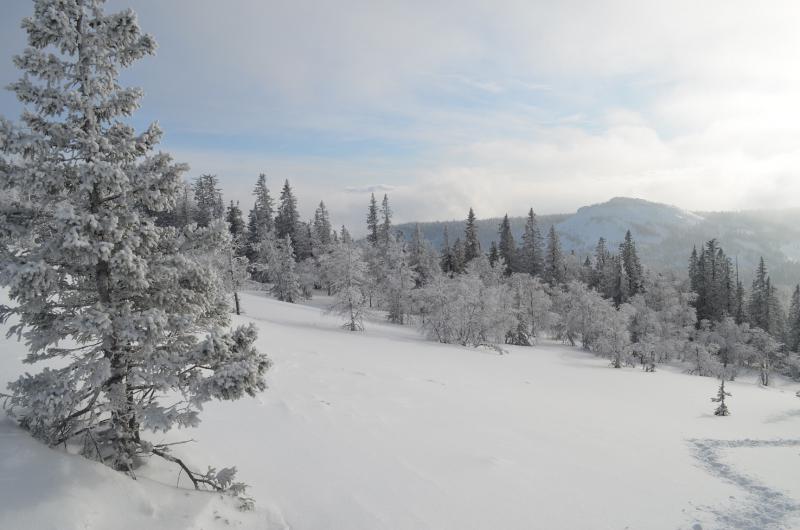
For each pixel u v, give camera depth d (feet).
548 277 252.01
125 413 19.10
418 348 109.91
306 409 38.40
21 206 17.29
